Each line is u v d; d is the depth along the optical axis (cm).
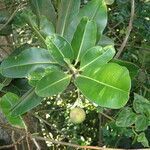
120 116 64
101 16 55
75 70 49
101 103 45
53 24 63
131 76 57
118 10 118
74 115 55
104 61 48
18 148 94
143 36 119
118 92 44
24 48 65
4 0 102
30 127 125
